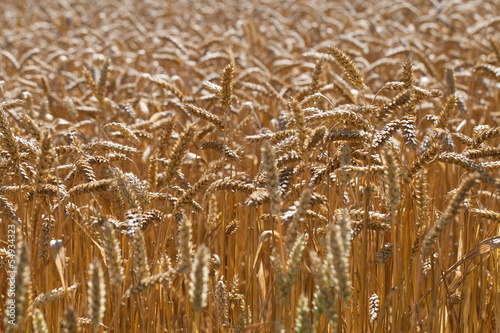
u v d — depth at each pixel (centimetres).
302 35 1459
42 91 982
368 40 1212
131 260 426
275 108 853
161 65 1258
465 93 862
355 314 446
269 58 1306
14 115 680
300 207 350
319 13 1908
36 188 400
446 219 350
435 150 411
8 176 537
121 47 1353
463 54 1286
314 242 448
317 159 476
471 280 487
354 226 431
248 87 735
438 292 461
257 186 451
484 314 501
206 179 423
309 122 421
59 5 2559
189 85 1030
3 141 428
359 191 493
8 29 2102
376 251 493
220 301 453
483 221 499
